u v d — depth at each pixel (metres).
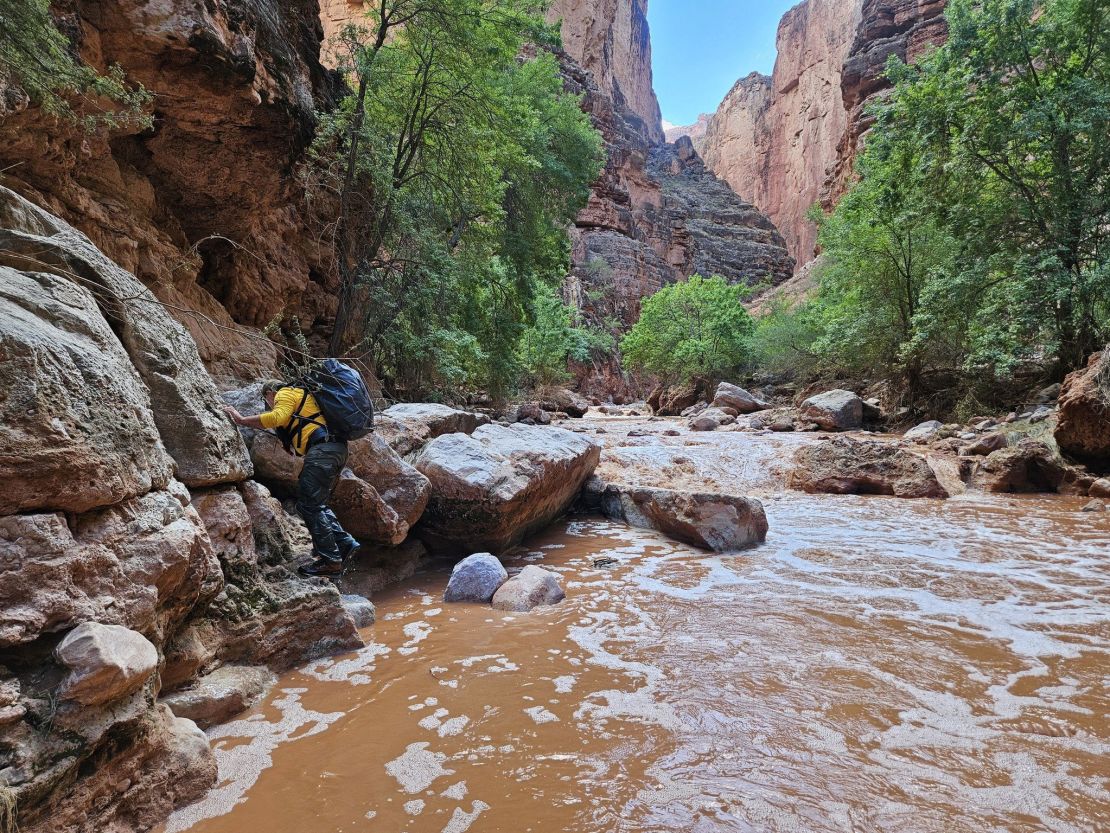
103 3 5.56
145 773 2.22
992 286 14.19
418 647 3.89
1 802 1.64
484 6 13.27
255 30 6.94
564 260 23.44
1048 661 3.60
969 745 2.68
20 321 2.23
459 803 2.29
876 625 4.23
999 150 13.59
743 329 30.06
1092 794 2.32
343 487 4.93
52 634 2.05
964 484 10.57
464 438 6.52
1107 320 13.34
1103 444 9.62
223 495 3.50
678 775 2.47
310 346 11.71
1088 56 13.30
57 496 2.13
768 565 5.93
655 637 4.04
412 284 12.72
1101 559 6.03
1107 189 12.73
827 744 2.69
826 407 17.39
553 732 2.81
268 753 2.66
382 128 11.95
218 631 3.24
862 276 19.67
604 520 8.11
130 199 7.00
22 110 4.80
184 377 3.45
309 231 11.39
